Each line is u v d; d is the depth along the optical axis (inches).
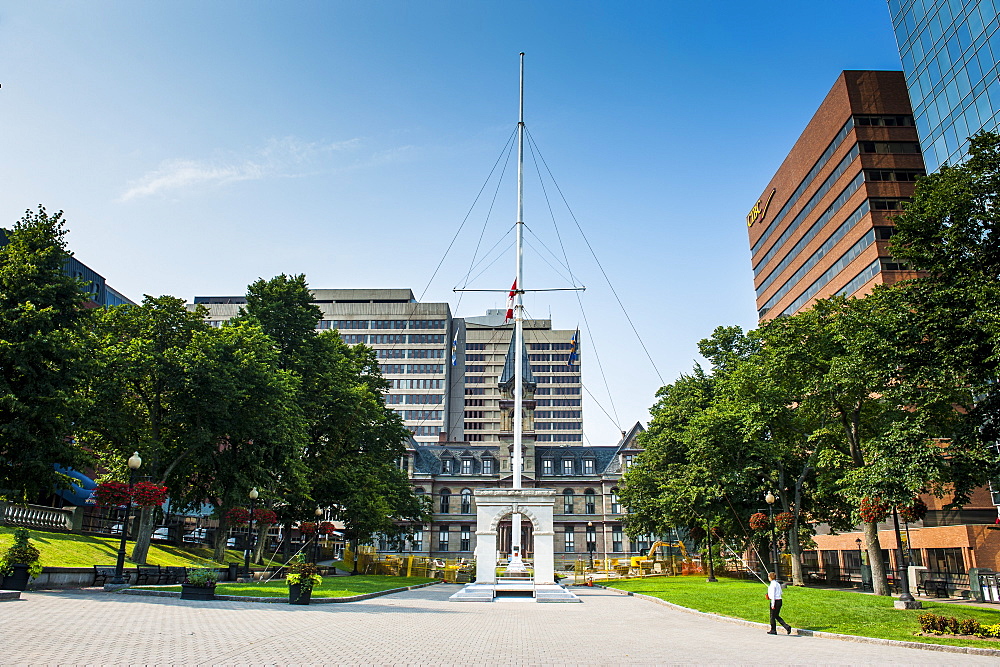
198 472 1772.9
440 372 6259.8
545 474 4101.9
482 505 1555.1
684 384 2352.4
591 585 2139.5
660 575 2519.7
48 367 1249.4
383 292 6589.6
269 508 1946.4
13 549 871.7
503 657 573.3
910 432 1023.6
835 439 1588.3
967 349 979.9
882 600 1123.9
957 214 1051.3
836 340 1398.9
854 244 2903.5
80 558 1208.2
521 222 2021.4
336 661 505.7
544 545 1530.5
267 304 2101.4
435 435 6097.4
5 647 466.9
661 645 705.6
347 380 2277.3
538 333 7308.1
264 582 1375.5
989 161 1047.6
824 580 2155.5
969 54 2282.2
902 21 2706.7
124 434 1590.8
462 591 1411.2
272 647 555.8
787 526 1369.3
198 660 473.7
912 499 1005.8
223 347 1614.2
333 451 2213.3
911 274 2645.2
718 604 1187.9
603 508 3937.0
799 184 3560.5
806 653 668.7
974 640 753.0
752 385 1743.4
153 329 1652.3
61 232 1401.3
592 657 595.5
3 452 1232.2
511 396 4195.4
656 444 2349.9
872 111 2935.5
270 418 1733.5
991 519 2081.7
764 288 4146.2
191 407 1576.0
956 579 1761.8
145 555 1469.0
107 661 445.1
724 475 1873.8
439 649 602.9
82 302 1385.3
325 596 1083.9
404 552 3900.1
